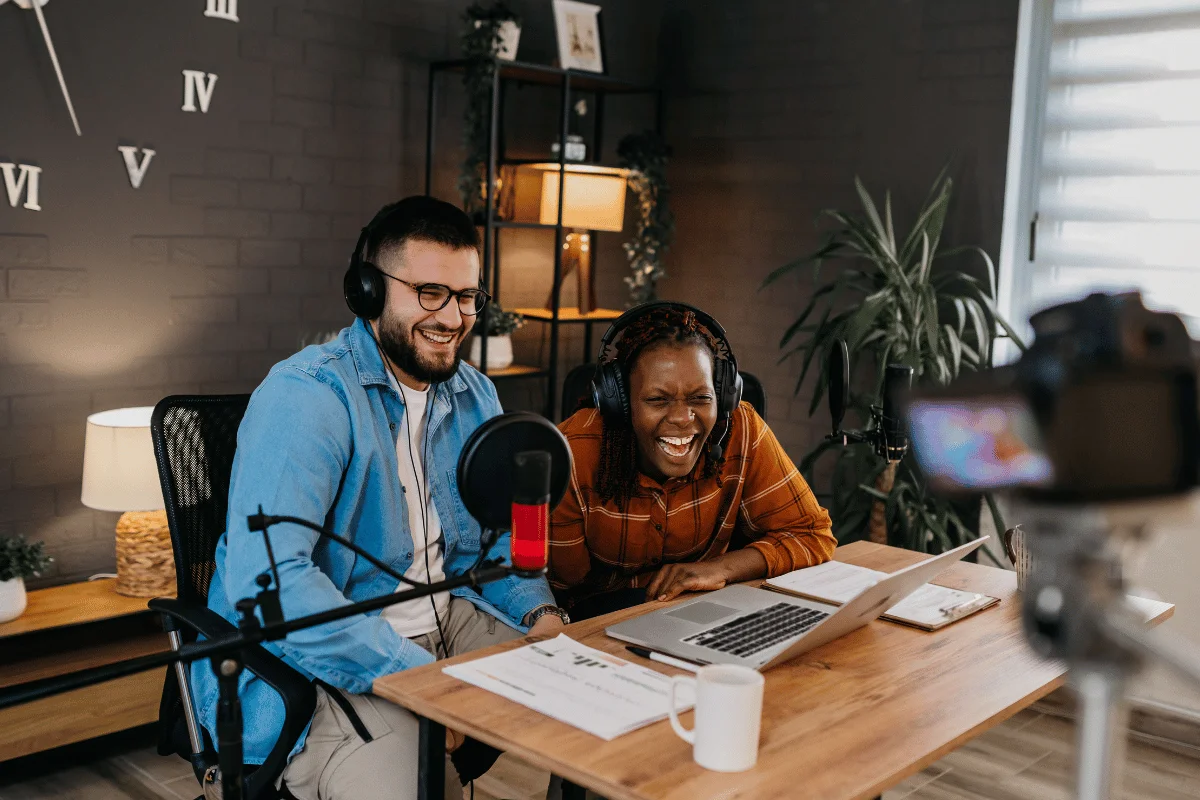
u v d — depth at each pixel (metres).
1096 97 3.41
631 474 2.05
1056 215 3.51
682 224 4.41
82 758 2.83
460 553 2.05
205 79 3.23
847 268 3.91
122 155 3.08
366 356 1.90
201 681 1.80
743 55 4.18
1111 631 0.58
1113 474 0.57
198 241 3.27
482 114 3.72
